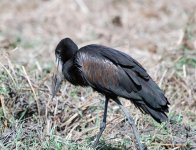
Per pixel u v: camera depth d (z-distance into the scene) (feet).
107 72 39.78
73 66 41.47
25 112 43.98
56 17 73.77
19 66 48.29
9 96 44.83
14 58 55.16
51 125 43.11
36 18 73.87
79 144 40.93
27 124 42.83
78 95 48.11
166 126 43.62
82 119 44.34
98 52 40.42
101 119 44.75
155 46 63.21
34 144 40.04
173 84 50.80
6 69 45.29
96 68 40.14
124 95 39.42
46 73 51.60
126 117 40.96
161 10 76.79
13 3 77.30
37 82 47.67
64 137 42.09
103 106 46.14
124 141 41.98
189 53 57.72
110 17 75.05
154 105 38.40
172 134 42.96
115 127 43.96
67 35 69.51
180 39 62.28
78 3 76.95
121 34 69.82
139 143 39.09
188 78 52.03
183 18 74.02
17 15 75.00
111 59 39.78
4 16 74.38
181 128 43.65
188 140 42.14
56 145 39.55
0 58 48.19
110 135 42.83
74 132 43.04
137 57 57.41
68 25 72.38
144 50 62.44
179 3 78.23
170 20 73.51
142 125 44.14
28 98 44.96
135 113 45.47
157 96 38.50
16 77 45.91
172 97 48.96
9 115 43.47
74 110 44.70
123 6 78.07
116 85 39.60
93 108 45.57
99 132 40.65
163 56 57.72
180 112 46.42
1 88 44.75
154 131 43.14
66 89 47.80
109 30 71.51
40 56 59.21
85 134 43.09
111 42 66.18
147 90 38.65
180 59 55.16
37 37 67.77
